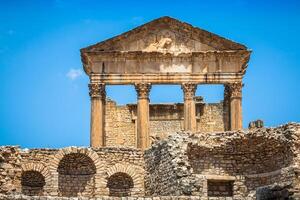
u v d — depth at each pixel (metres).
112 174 55.06
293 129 49.88
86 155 55.09
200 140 52.44
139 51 78.69
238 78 78.62
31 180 54.81
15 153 53.72
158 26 79.81
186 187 45.16
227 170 53.44
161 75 78.56
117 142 86.88
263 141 51.94
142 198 40.94
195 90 78.56
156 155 52.72
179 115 88.38
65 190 55.22
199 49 79.69
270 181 51.88
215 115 87.31
